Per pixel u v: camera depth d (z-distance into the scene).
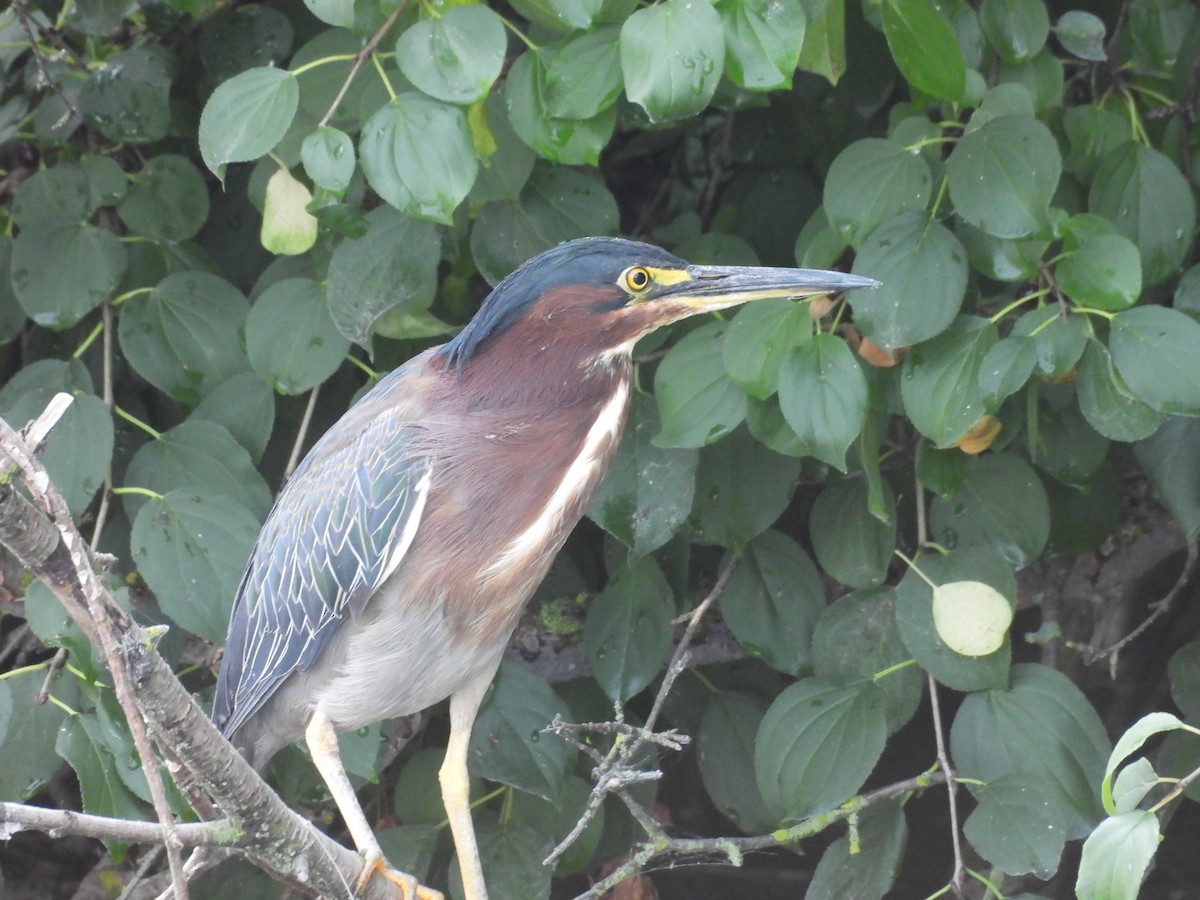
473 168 5.23
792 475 6.38
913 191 5.63
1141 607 8.73
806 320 5.55
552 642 7.37
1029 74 6.09
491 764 6.39
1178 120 6.44
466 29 5.20
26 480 3.07
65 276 6.50
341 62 5.96
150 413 7.54
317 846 4.37
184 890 3.29
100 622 3.22
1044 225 5.33
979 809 5.84
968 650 5.84
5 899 8.80
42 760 5.97
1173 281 6.65
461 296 7.14
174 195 6.74
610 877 5.50
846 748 6.14
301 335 6.17
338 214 5.61
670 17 4.91
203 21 6.95
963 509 6.41
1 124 7.23
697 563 7.52
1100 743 6.01
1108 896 3.98
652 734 5.02
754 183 7.48
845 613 6.42
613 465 6.17
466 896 5.61
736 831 8.92
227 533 5.95
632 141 8.00
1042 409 6.58
